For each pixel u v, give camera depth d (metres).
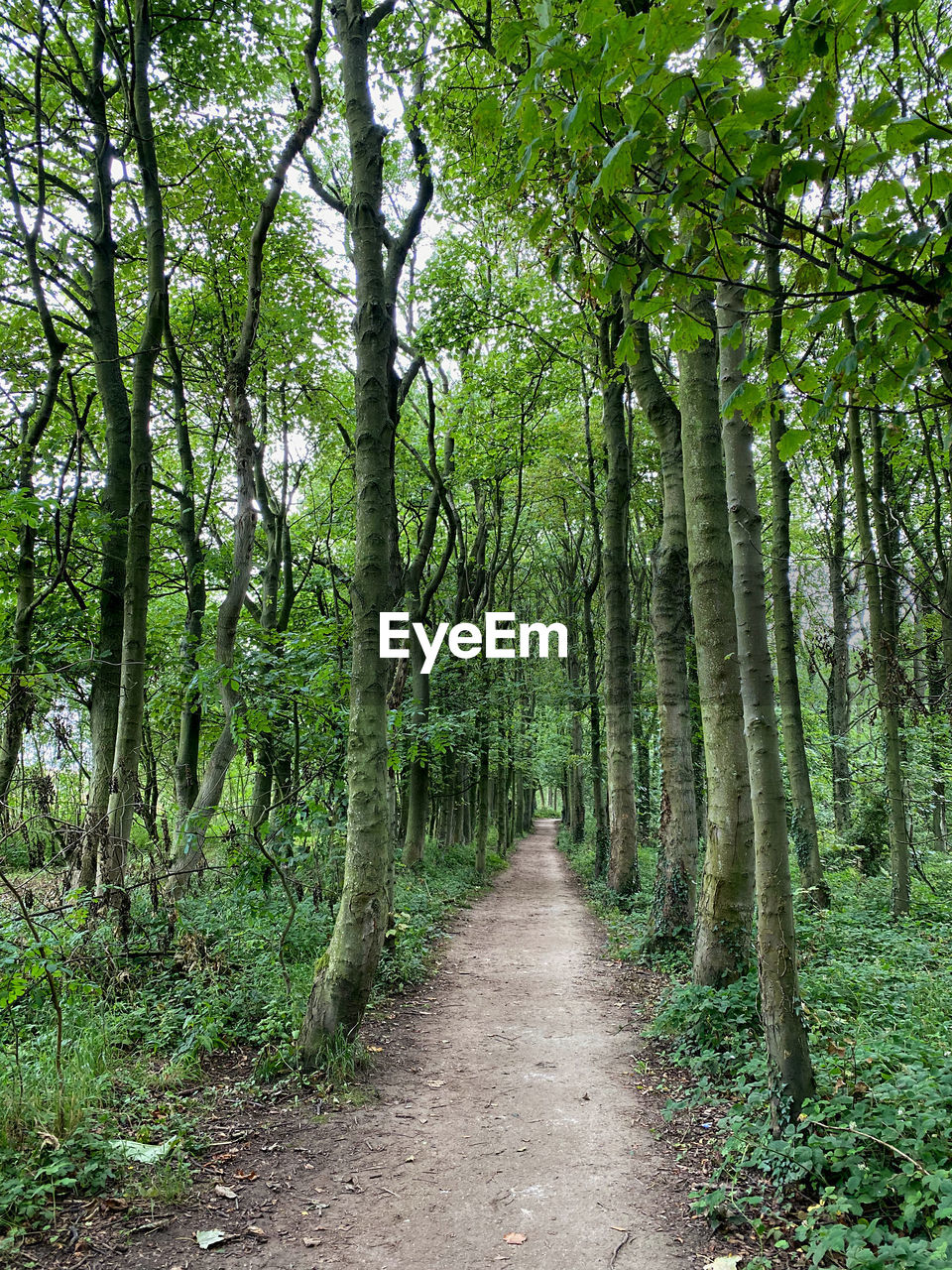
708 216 2.19
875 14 1.84
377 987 7.59
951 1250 2.64
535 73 2.11
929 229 1.89
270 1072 5.01
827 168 2.02
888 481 10.74
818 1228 3.11
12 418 10.98
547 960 9.32
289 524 17.31
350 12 6.07
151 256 8.59
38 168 8.47
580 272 2.71
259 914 6.72
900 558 10.98
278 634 7.98
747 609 4.23
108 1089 4.38
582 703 19.58
